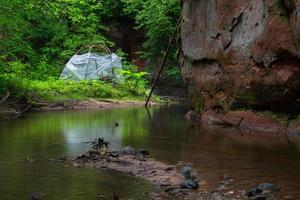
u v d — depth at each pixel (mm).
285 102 14258
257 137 13383
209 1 17266
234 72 15719
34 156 10117
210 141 12570
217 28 16609
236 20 15711
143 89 29469
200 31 17844
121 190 7527
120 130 14672
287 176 8516
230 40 15977
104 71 30500
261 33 14477
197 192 7473
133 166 9172
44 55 32562
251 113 15227
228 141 12562
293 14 13398
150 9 34156
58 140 12359
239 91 15516
